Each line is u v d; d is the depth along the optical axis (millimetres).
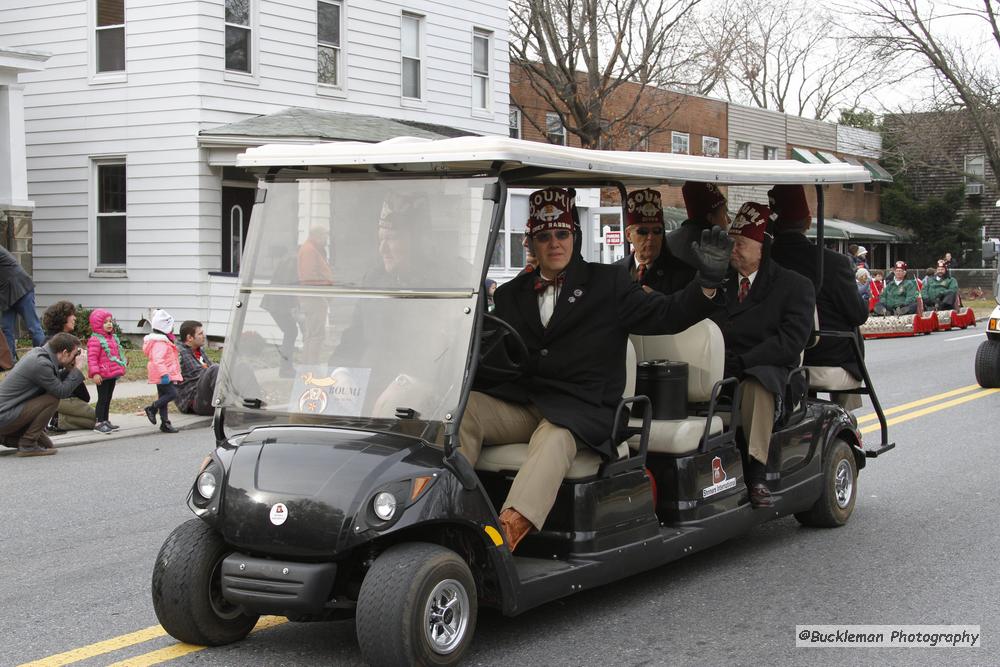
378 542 4449
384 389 4594
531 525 4793
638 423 5879
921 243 47969
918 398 13305
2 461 9914
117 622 5328
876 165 47625
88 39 18828
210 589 4742
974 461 9266
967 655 4797
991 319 14148
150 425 11789
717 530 5910
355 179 4910
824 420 7070
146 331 18578
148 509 7891
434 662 4246
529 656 4766
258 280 4996
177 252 18250
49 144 19375
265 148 5012
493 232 4621
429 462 4363
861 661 4727
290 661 4711
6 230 17219
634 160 5355
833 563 6309
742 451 6438
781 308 6488
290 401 4738
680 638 5016
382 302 4727
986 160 48344
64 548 6801
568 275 5262
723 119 35438
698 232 6684
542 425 5043
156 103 18250
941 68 36438
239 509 4355
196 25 17797
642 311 5211
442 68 22078
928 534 6941
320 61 19797
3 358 12586
